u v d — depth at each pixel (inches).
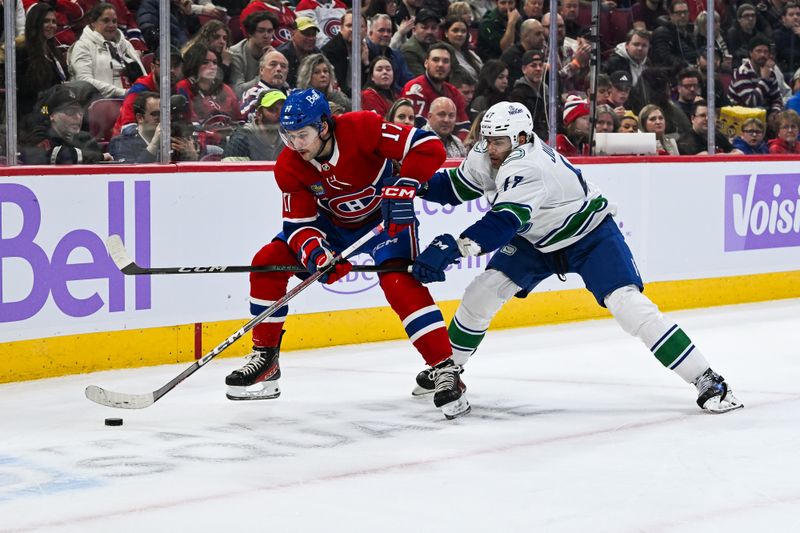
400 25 529.3
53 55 431.2
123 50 449.7
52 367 411.8
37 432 321.4
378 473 271.4
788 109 669.9
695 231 613.9
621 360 448.8
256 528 226.5
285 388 391.9
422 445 302.0
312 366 439.8
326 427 326.6
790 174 658.8
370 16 519.5
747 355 459.2
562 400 366.3
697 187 613.0
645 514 235.0
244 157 483.2
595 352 469.7
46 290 407.8
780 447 297.7
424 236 515.2
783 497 248.4
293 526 227.6
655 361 446.3
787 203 658.8
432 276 322.3
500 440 307.7
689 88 620.7
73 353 416.8
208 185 451.5
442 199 354.9
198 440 309.9
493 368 431.2
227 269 334.0
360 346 491.5
